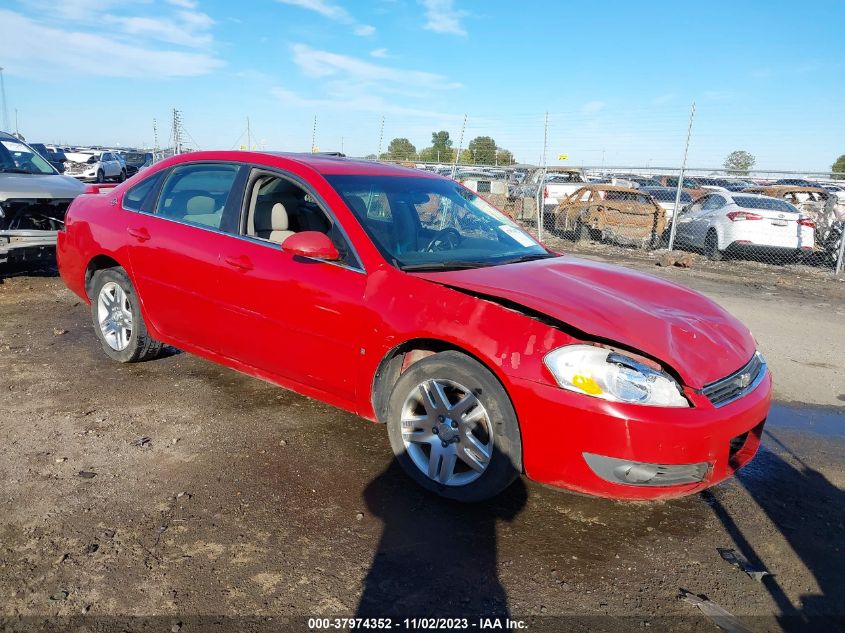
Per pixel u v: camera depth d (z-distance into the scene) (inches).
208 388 182.9
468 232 165.9
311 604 99.3
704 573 112.5
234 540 114.0
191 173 176.1
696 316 136.2
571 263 162.9
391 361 135.0
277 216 154.9
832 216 523.5
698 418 112.3
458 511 127.1
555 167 600.1
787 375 229.9
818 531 128.3
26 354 205.3
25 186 303.0
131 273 180.9
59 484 128.8
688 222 567.5
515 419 118.3
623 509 131.6
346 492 131.8
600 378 111.7
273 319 148.3
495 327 119.8
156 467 137.7
